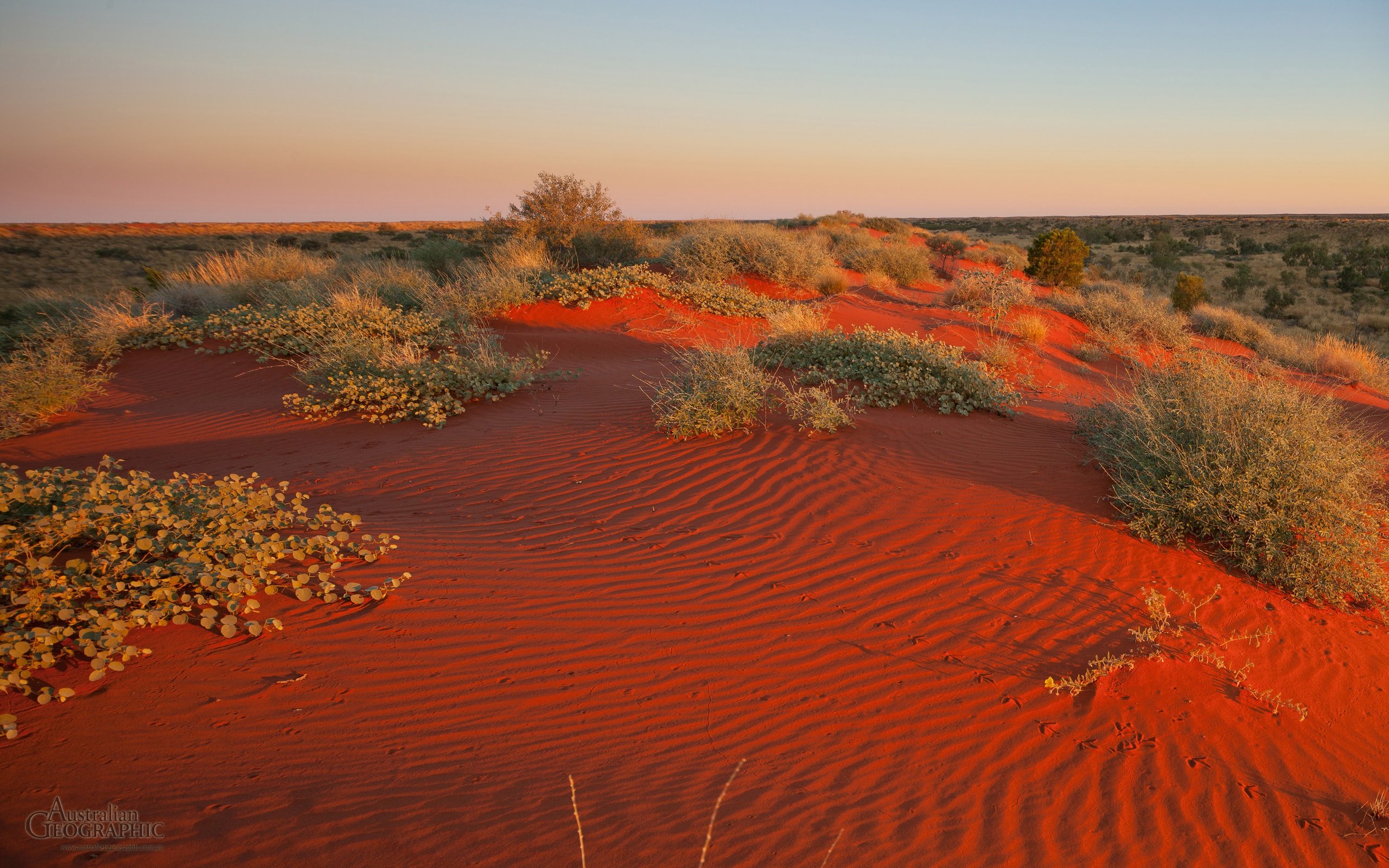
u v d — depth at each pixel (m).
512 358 13.18
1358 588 5.85
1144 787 3.84
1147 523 6.54
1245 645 5.13
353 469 7.98
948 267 35.56
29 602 3.93
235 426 10.09
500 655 4.52
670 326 16.19
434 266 23.91
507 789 3.49
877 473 7.73
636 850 3.17
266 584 4.84
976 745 4.05
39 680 3.83
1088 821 3.61
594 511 6.84
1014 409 10.61
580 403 10.40
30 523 4.61
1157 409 7.84
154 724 3.63
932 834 3.45
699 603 5.25
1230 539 6.42
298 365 12.20
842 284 22.33
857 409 9.73
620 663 4.54
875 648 4.83
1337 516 6.19
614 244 23.88
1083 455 8.57
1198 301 27.12
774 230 25.38
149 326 14.47
